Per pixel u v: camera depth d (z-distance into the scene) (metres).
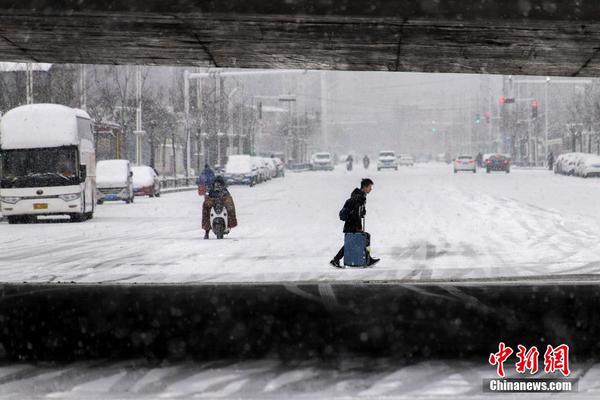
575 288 37.22
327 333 28.80
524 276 40.59
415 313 31.81
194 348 26.91
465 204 98.38
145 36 32.62
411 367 24.28
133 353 26.34
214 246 57.75
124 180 118.31
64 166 84.06
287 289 37.44
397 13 27.67
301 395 21.19
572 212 85.25
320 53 36.59
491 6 27.59
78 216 85.56
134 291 37.28
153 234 68.44
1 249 57.19
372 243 57.91
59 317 31.70
